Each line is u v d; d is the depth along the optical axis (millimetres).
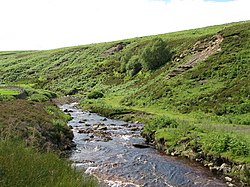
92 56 128875
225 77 47281
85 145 25234
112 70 101688
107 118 44094
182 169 19062
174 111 43156
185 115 39938
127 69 87938
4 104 28469
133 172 18344
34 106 32594
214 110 38188
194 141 22453
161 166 19672
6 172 6836
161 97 50250
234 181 16875
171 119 29953
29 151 8672
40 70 130500
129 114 44219
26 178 6859
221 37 61625
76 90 90375
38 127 21344
